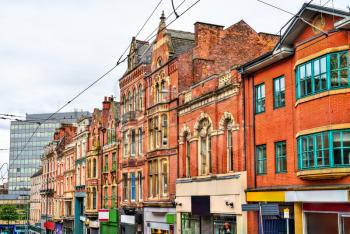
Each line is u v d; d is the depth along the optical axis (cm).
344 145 2012
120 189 4503
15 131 16625
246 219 2625
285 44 2370
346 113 2019
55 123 16288
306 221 2269
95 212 5153
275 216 2500
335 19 2102
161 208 3581
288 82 2394
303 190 2220
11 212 10788
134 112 4178
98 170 5172
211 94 2970
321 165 2081
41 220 8019
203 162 3128
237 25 3572
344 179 2025
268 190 2459
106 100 5141
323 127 2077
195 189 3131
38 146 16362
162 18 3791
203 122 3123
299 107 2233
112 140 4809
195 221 3156
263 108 2598
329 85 2075
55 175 7188
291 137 2352
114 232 4556
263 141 2567
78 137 5922
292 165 2336
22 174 16362
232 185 2731
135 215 3950
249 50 3569
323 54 2116
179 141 3391
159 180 3606
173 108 3500
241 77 2741
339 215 2073
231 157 2842
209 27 3522
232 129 2791
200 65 3472
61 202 6688
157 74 3791
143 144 3975
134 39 4369
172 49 3625
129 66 4444
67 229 6234
